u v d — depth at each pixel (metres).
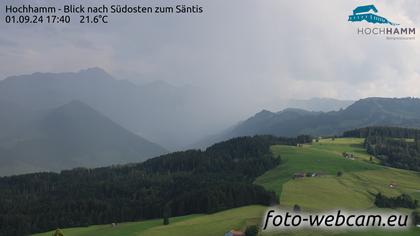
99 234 162.50
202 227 157.88
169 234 152.38
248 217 168.75
